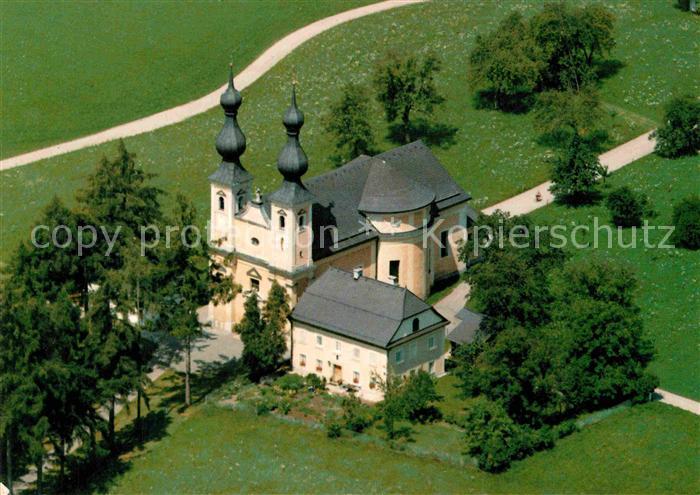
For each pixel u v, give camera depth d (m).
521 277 171.75
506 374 161.25
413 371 176.12
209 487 158.88
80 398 160.38
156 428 171.88
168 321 173.88
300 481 157.62
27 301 163.75
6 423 154.88
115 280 173.38
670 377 175.75
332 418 167.75
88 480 163.38
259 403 173.38
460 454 159.12
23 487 163.38
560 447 160.50
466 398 170.50
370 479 156.50
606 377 167.12
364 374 174.75
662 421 164.75
